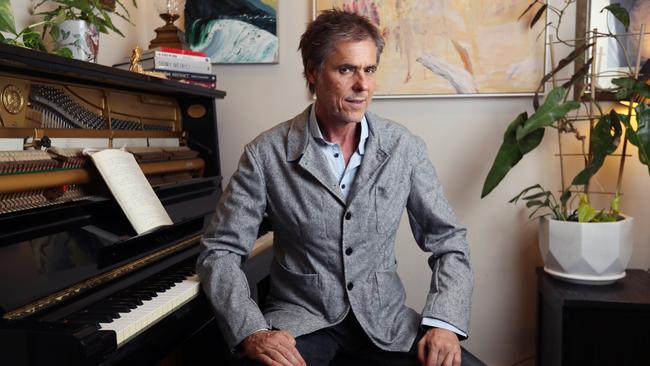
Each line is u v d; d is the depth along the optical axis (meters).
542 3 2.57
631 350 2.10
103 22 2.01
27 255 1.37
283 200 1.64
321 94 1.60
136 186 1.72
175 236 1.94
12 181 1.44
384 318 1.64
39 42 1.77
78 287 1.43
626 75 2.49
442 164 2.71
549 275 2.43
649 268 2.57
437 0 2.63
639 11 2.47
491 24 2.61
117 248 1.64
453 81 2.65
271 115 2.82
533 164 2.65
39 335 1.14
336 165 1.67
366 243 1.62
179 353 2.32
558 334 2.17
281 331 1.48
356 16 1.60
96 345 1.15
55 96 1.73
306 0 2.73
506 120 2.65
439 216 1.68
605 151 2.25
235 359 1.58
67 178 1.61
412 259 2.78
